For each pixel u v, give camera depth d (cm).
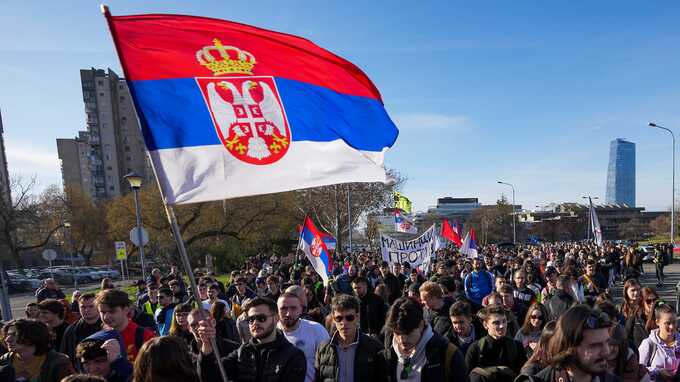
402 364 319
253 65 333
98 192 8738
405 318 309
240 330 508
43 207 4681
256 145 320
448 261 1073
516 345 387
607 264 1482
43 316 500
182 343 253
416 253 1287
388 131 374
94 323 466
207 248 3675
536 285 844
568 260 1048
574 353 212
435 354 314
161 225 3503
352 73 364
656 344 405
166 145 291
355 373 335
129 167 9081
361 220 3809
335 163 344
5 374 329
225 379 279
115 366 330
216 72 319
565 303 631
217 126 310
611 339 329
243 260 3741
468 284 867
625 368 332
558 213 10362
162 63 303
